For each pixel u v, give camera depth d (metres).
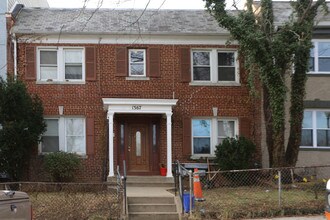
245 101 21.12
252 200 15.05
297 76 18.52
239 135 20.81
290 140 18.84
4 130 18.05
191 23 21.81
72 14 21.92
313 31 20.80
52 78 20.77
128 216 14.12
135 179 19.62
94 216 13.69
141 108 19.84
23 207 7.61
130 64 21.09
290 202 14.60
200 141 21.25
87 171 20.38
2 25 20.42
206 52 21.44
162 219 14.40
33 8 22.61
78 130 20.88
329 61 21.12
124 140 21.09
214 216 13.58
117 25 21.22
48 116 20.56
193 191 15.15
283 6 22.77
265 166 20.34
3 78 19.95
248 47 17.59
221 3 18.16
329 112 21.08
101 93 20.72
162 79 20.97
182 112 20.94
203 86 21.11
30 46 20.52
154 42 21.05
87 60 20.73
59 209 14.00
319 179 19.44
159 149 21.14
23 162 18.94
